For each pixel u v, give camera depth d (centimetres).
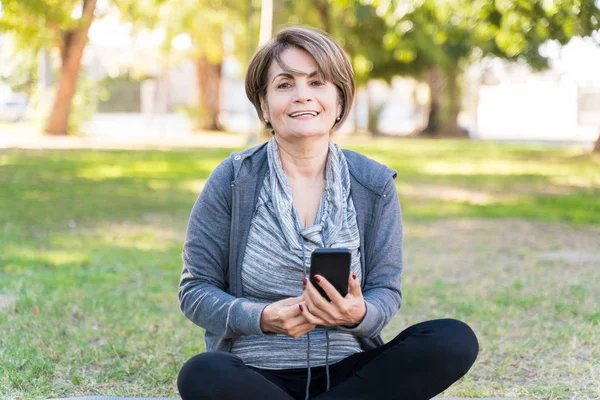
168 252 688
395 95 5381
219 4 2286
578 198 1080
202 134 2727
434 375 225
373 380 228
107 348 395
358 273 247
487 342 413
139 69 3047
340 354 245
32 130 2202
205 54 2708
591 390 336
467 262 650
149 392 336
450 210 965
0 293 508
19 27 1377
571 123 3950
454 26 1189
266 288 241
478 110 4078
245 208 244
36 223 819
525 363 377
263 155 251
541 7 965
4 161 1481
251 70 251
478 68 3625
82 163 1491
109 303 489
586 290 535
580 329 434
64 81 2103
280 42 246
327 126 245
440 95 3080
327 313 220
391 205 252
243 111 4459
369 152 1933
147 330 431
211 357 216
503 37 1097
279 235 239
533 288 546
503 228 833
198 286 245
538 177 1382
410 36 2161
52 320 444
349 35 2278
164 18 2231
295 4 2141
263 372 239
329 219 242
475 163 1661
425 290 542
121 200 1011
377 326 233
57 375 355
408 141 2562
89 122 2328
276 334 243
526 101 4009
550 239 763
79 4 1775
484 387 341
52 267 602
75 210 916
